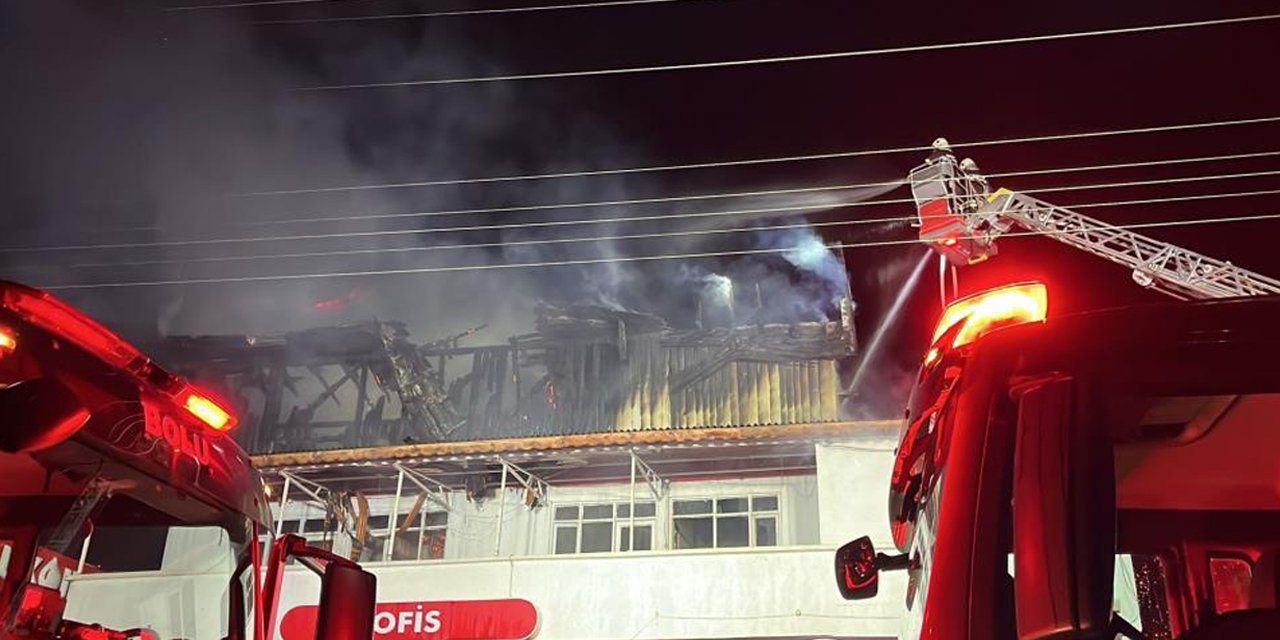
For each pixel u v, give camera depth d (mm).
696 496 16422
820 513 14625
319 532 16844
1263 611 2027
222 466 3898
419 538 16469
